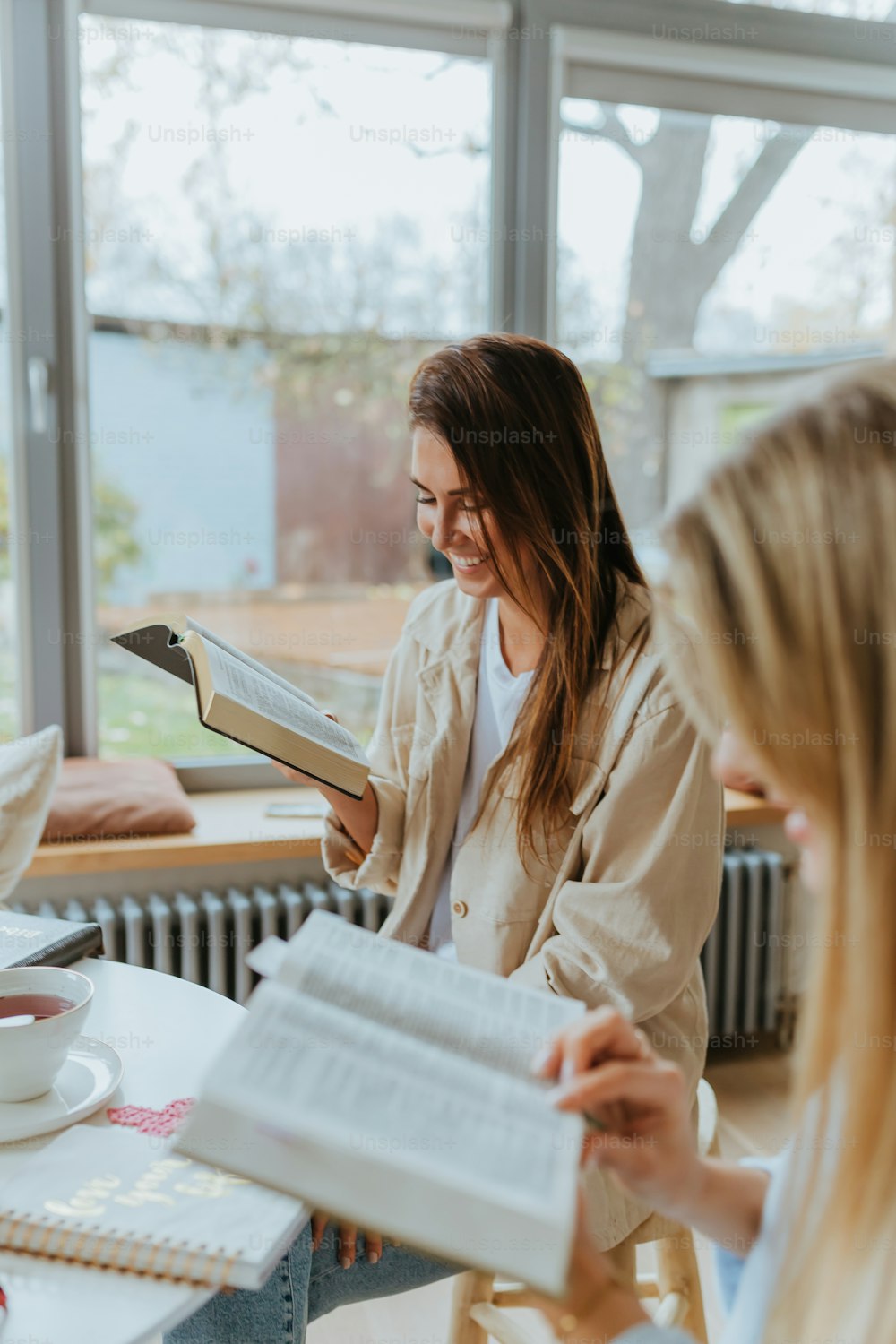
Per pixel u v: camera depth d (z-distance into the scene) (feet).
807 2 8.95
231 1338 3.44
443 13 8.11
